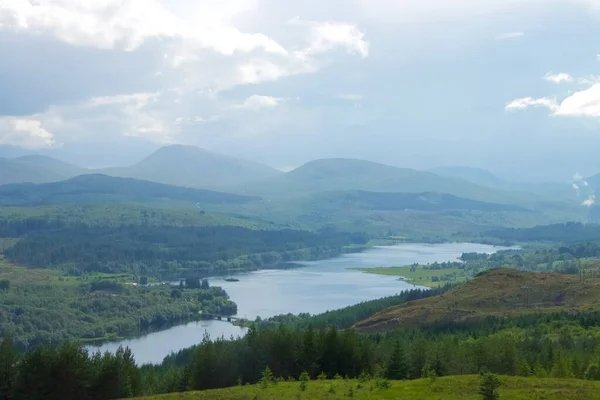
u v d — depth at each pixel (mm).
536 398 78188
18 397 102125
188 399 88688
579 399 77250
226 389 96938
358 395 85812
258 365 125688
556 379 91750
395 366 113250
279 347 127250
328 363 126625
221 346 131750
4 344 110688
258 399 85188
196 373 123000
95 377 108875
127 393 112125
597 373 112000
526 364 120125
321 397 85188
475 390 84312
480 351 130625
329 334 129125
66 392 104688
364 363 127062
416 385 90000
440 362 122625
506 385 86500
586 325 185750
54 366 104438
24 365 104500
